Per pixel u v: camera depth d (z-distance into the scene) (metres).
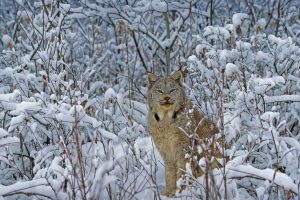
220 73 11.60
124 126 12.18
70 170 8.27
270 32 18.50
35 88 12.42
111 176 8.07
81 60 16.67
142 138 11.30
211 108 10.59
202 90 11.82
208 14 17.59
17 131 10.38
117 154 9.74
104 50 17.84
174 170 10.41
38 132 11.13
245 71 11.45
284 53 11.38
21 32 18.58
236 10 19.78
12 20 19.70
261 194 8.05
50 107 10.10
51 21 13.16
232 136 9.39
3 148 9.54
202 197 8.34
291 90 11.63
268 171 8.13
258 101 10.47
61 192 8.30
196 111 10.49
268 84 10.09
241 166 8.30
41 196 8.55
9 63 13.73
